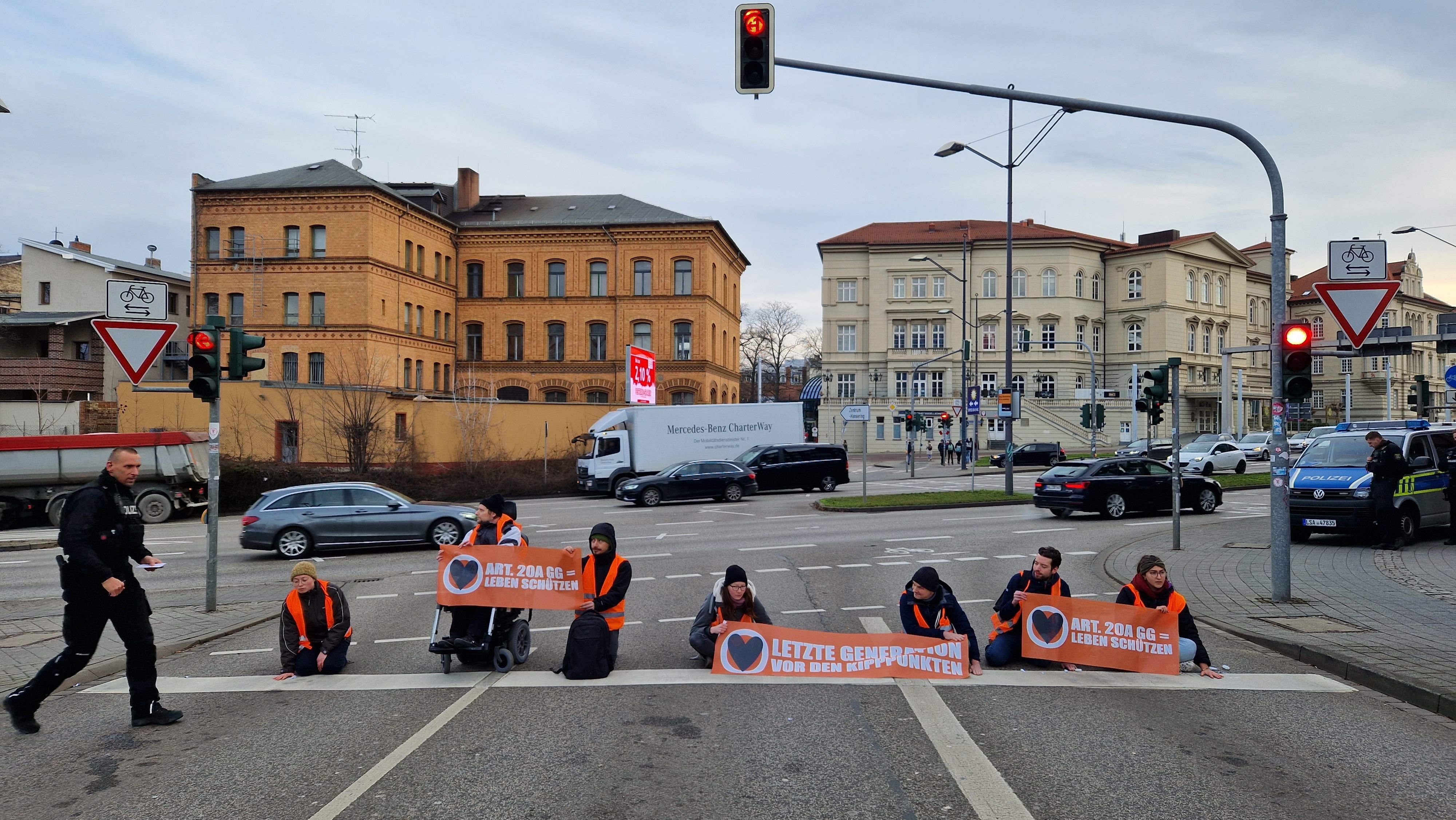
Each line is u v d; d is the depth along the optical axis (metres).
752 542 18.39
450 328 52.09
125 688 7.72
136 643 6.47
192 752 5.87
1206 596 11.29
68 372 41.72
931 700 7.06
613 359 51.28
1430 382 86.50
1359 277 10.23
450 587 8.04
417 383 48.41
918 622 8.07
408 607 11.80
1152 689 7.38
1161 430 71.44
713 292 52.69
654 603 11.66
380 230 45.06
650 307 51.09
